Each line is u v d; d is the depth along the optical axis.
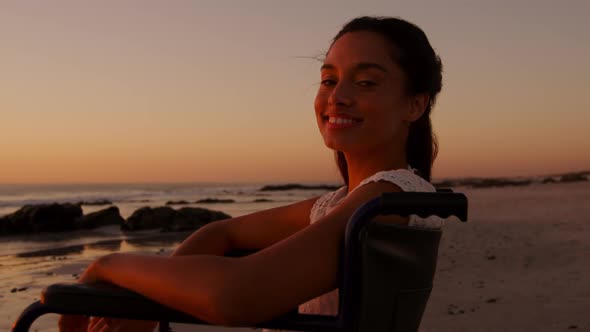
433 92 1.49
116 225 18.78
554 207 24.30
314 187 90.00
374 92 1.35
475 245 11.53
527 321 5.11
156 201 43.78
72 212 17.92
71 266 9.50
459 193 0.96
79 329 1.17
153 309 1.01
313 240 1.06
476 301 6.00
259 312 0.99
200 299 0.97
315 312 1.34
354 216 1.00
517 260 9.14
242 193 65.75
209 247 1.59
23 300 6.47
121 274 1.05
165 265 1.01
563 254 9.58
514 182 82.00
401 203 0.95
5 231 16.44
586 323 4.96
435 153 1.65
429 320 5.21
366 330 1.04
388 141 1.39
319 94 1.44
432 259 1.19
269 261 1.01
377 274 1.05
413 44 1.40
